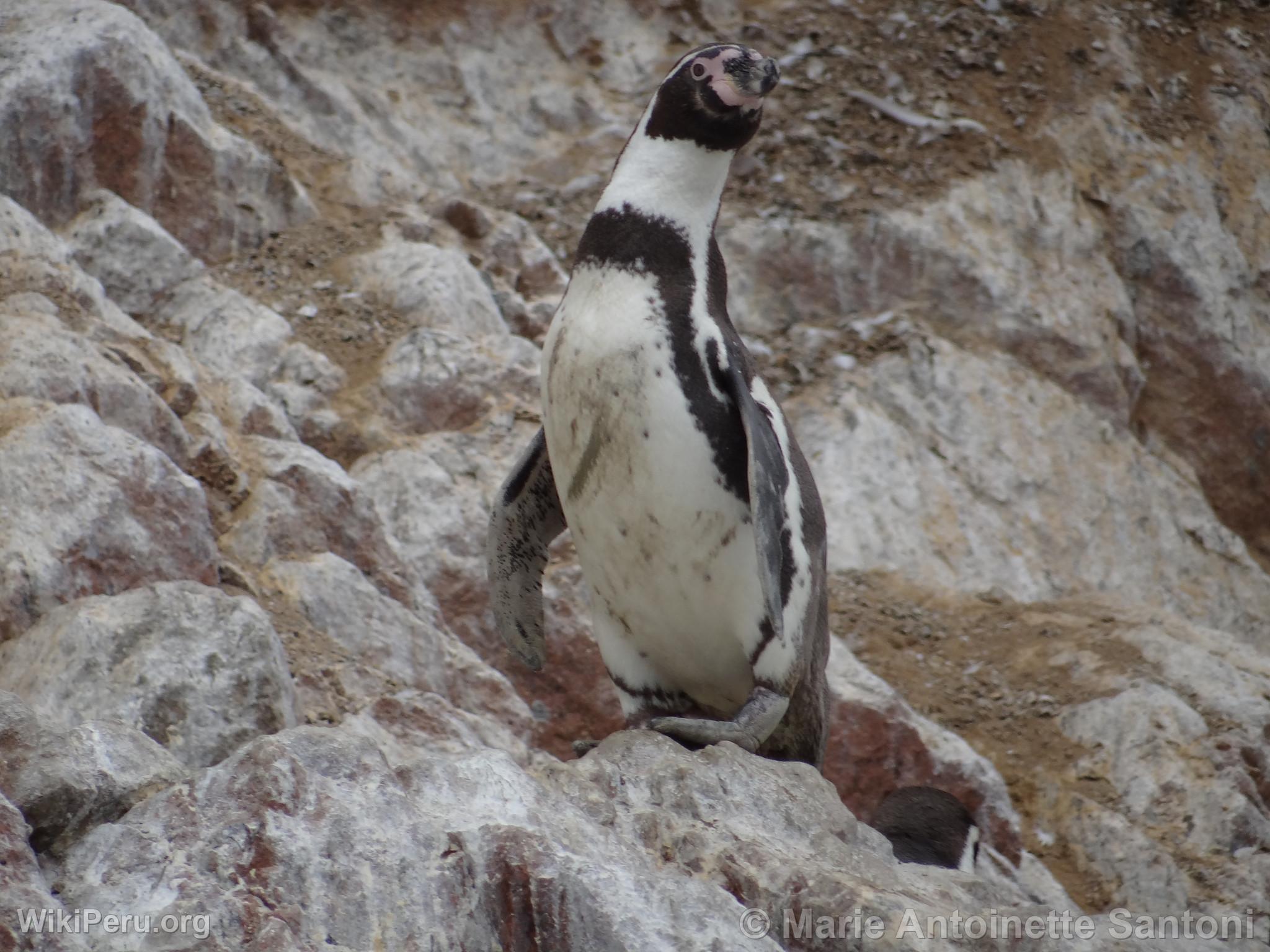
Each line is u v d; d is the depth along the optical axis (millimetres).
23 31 17359
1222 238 25531
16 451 10086
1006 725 16453
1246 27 28812
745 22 27078
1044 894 13859
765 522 7434
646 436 7715
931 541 20234
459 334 16703
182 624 8594
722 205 23922
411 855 5723
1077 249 24562
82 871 5457
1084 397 23484
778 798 7199
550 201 23688
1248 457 24781
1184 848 14805
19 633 9414
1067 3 28047
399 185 21156
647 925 5719
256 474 12383
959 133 25438
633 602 8195
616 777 7199
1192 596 21703
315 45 23922
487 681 12172
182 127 17938
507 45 25578
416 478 14422
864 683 14523
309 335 16766
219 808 5703
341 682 10484
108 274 16281
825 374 21922
